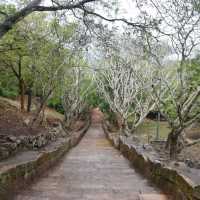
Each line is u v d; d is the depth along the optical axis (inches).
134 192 329.1
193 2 391.5
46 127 817.5
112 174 457.7
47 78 660.1
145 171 441.4
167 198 297.1
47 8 328.8
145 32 386.9
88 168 519.2
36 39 587.2
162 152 522.9
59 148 619.2
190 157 620.1
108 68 1054.4
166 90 638.5
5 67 754.8
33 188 335.0
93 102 1701.5
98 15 375.2
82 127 1665.8
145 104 987.3
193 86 434.6
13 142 456.8
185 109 455.5
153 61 589.3
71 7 345.4
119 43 533.0
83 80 1305.4
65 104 1256.8
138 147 584.1
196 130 941.8
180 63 442.9
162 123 1376.7
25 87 848.3
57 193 317.4
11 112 772.6
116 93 1039.0
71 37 612.4
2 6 476.7
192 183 242.4
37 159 395.2
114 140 1054.4
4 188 262.8
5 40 511.8
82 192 326.0
